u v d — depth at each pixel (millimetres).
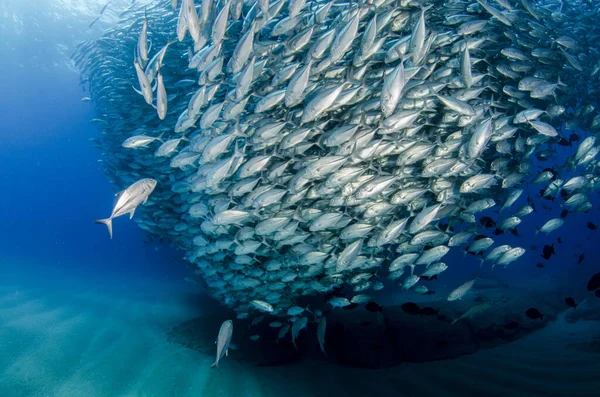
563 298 8844
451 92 4895
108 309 8805
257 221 5582
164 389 5375
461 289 5004
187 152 5180
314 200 5219
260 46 4453
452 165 4582
